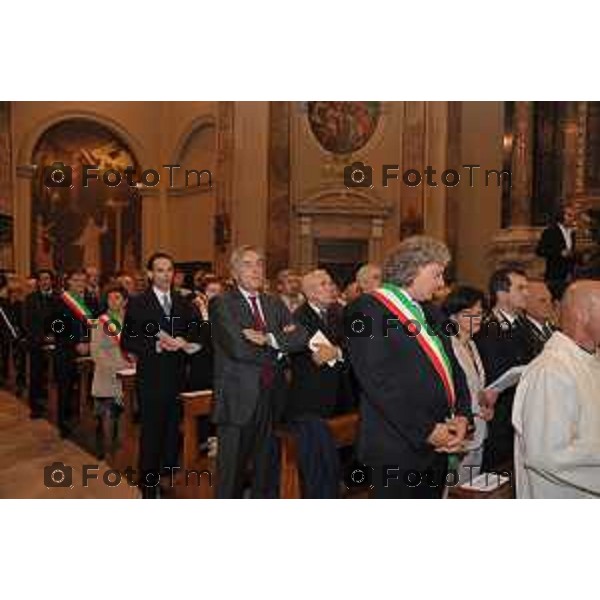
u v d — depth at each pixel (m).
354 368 2.74
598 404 2.37
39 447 5.97
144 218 15.54
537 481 2.50
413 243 2.86
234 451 3.74
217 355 3.80
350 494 3.95
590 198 10.31
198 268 14.62
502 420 3.88
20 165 14.75
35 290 7.26
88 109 15.20
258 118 13.16
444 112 12.52
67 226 15.28
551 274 8.42
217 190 13.45
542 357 2.44
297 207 13.24
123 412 5.21
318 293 4.07
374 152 13.41
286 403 3.85
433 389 2.73
